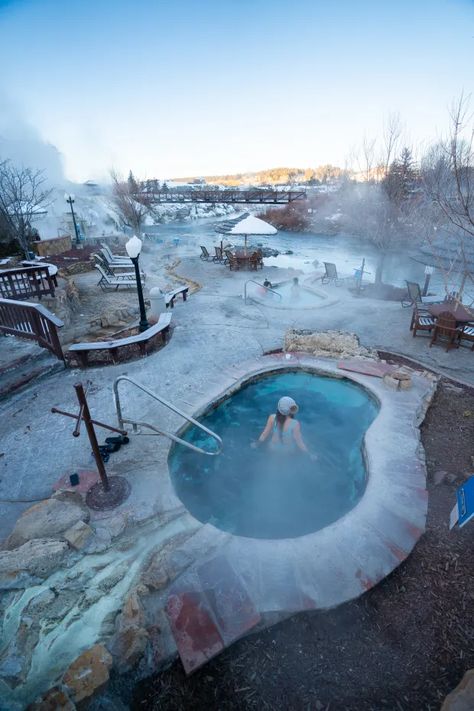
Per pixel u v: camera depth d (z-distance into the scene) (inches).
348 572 138.5
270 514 188.2
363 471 203.3
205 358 324.8
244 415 272.1
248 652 118.6
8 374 283.0
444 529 158.9
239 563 142.0
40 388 279.4
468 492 143.3
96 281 624.4
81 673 106.7
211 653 114.6
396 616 126.9
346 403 283.4
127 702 107.8
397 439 212.7
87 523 157.2
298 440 223.3
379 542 150.9
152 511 165.5
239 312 455.5
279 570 139.1
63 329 389.4
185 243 1224.2
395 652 116.8
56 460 202.7
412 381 275.1
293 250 1235.2
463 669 110.9
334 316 440.1
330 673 112.3
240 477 213.2
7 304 317.7
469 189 226.4
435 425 233.5
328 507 193.2
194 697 108.4
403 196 588.4
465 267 237.6
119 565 141.1
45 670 109.6
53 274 478.0
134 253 334.3
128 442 212.7
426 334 380.2
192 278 650.2
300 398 291.6
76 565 139.8
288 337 343.6
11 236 792.9
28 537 146.0
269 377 299.6
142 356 328.5
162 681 112.1
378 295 546.3
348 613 128.3
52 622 121.7
